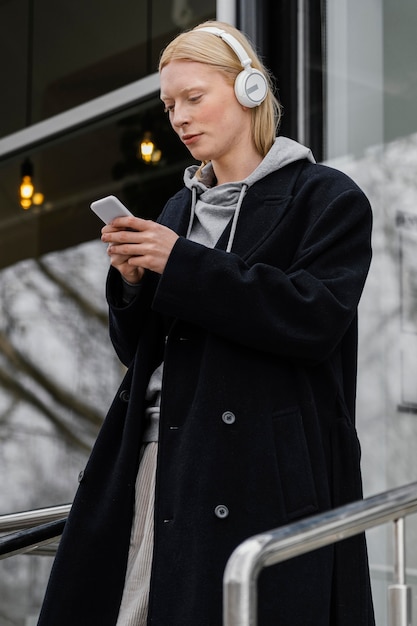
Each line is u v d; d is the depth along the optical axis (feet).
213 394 6.72
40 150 19.47
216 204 7.30
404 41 12.41
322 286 6.70
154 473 6.98
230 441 6.63
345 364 7.18
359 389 12.17
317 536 5.79
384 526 11.86
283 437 6.65
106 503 6.97
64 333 20.33
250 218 7.13
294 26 12.75
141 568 6.86
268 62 12.79
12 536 8.41
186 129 7.18
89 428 19.62
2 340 20.90
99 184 19.97
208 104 7.13
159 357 7.23
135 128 18.37
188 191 7.59
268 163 7.23
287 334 6.58
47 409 20.16
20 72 19.44
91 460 7.13
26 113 19.34
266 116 7.36
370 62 12.56
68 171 19.97
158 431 6.93
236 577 5.52
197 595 6.40
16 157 19.83
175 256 6.67
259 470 6.56
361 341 12.23
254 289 6.60
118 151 18.98
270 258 6.98
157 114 17.79
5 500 20.22
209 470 6.58
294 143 7.39
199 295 6.61
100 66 18.28
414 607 11.58
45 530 8.50
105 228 6.82
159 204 19.47
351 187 7.11
